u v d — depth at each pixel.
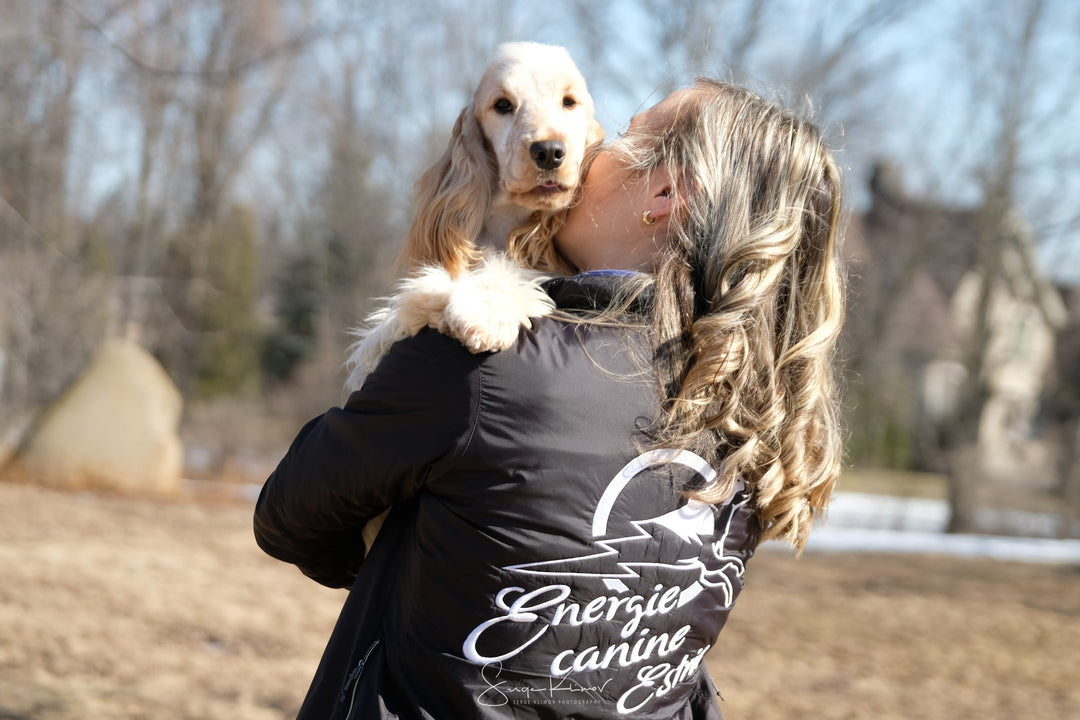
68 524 10.13
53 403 13.43
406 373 1.69
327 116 24.92
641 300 1.79
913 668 7.25
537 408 1.64
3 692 5.26
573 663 1.64
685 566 1.72
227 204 26.84
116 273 22.55
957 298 30.17
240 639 6.66
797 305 1.91
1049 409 27.55
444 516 1.66
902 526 21.00
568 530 1.62
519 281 1.82
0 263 18.66
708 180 1.87
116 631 6.53
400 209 25.09
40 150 17.58
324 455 1.78
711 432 1.75
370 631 1.73
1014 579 11.51
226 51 18.12
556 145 2.25
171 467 13.53
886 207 22.64
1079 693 6.75
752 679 6.73
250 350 31.48
